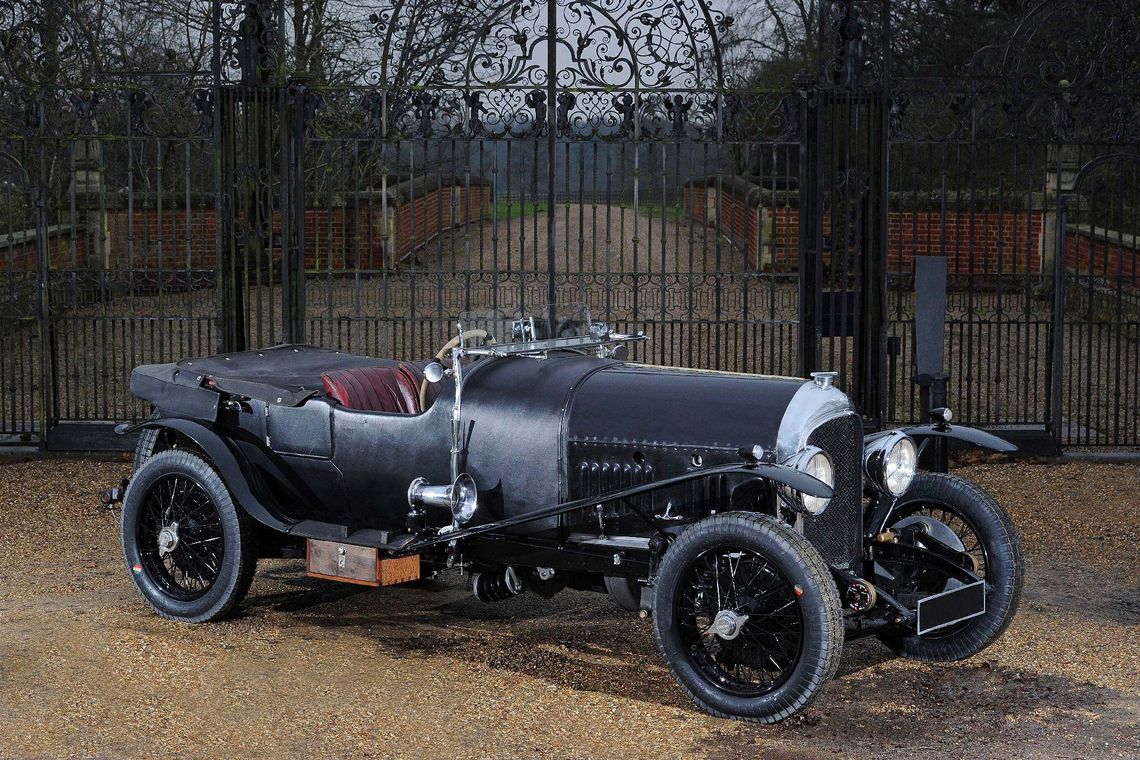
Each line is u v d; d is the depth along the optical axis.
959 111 9.46
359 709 4.50
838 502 4.80
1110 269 14.96
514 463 5.02
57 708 4.48
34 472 9.05
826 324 9.66
